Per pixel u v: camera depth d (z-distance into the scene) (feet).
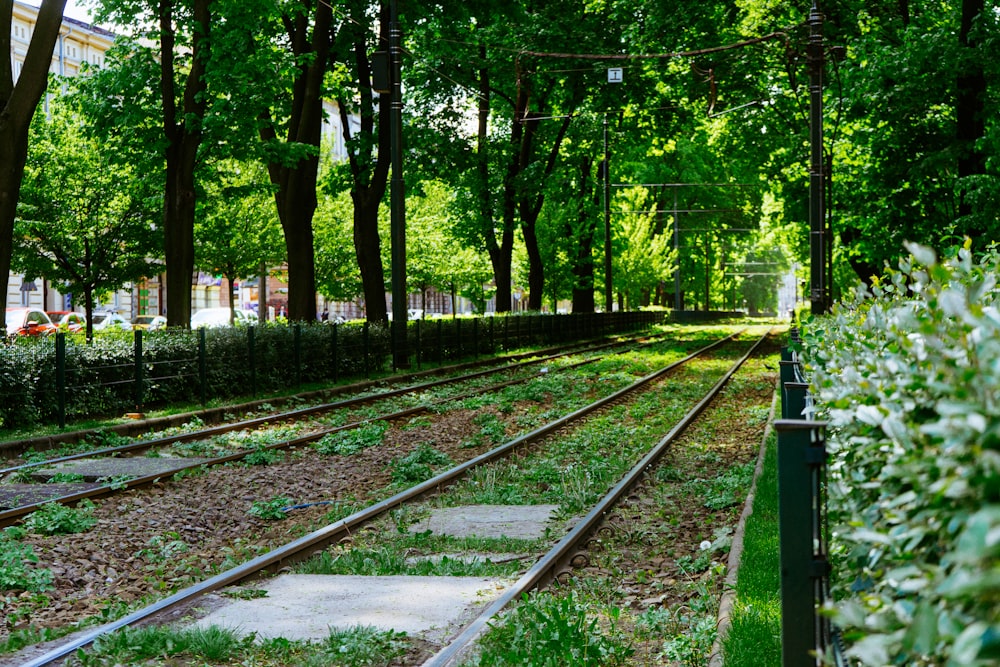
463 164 129.70
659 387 78.33
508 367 102.32
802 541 12.08
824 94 100.37
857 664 9.80
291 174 89.51
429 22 112.88
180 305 75.87
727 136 126.82
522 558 26.96
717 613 20.72
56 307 186.91
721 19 110.22
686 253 269.03
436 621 21.08
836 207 103.91
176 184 76.84
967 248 15.28
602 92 130.72
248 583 24.54
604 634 20.15
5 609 22.49
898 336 11.84
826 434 13.30
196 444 47.50
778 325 264.93
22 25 202.08
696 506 33.50
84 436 49.57
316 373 79.87
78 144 102.01
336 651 18.76
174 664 18.33
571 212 172.14
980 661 5.30
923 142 80.74
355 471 41.63
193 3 76.18
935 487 6.79
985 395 6.67
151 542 28.86
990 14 74.74
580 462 43.04
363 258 104.32
